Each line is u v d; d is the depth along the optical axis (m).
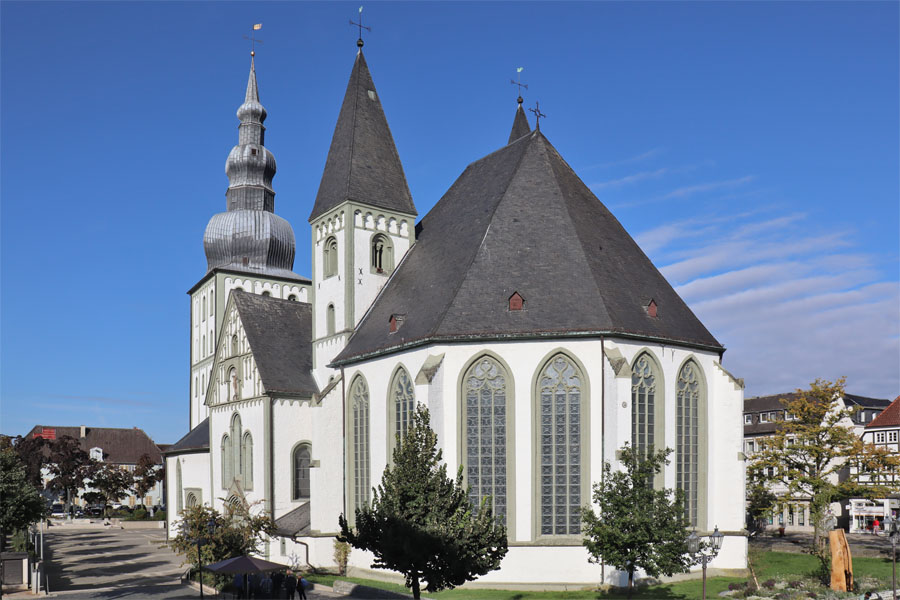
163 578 64.38
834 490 73.06
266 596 53.41
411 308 62.75
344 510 64.69
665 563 42.41
